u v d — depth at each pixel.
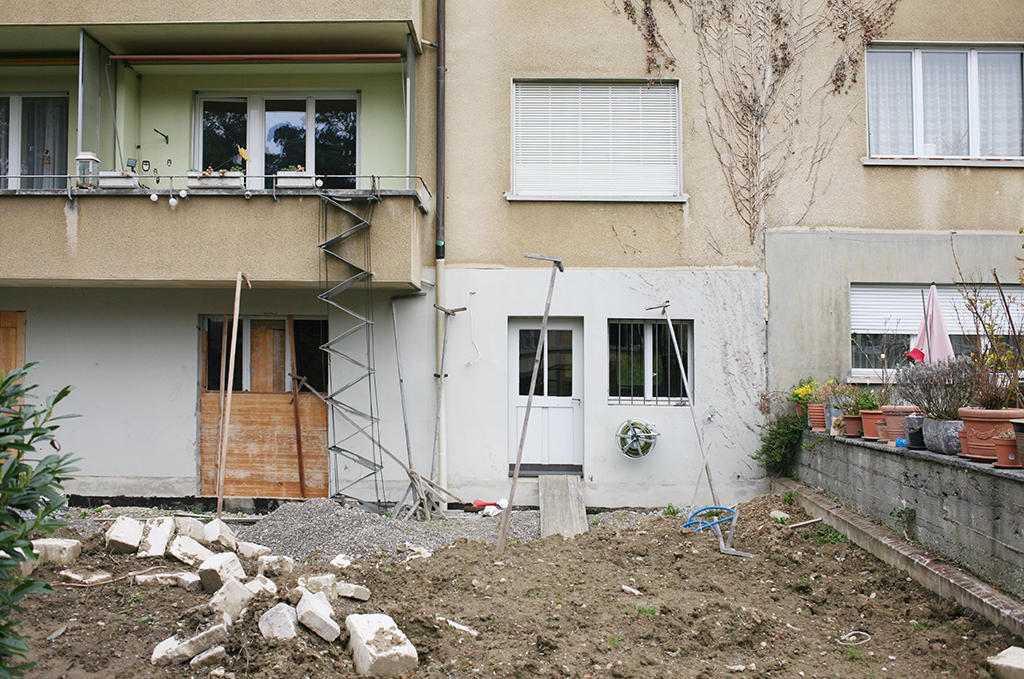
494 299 9.55
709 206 9.63
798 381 9.52
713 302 9.55
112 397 9.55
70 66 9.68
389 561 6.65
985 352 6.42
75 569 5.39
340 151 10.09
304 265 8.71
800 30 9.69
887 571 6.13
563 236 9.62
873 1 9.66
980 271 9.57
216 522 6.47
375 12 8.80
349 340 9.52
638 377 9.66
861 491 7.37
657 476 9.41
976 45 9.74
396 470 9.40
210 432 9.62
